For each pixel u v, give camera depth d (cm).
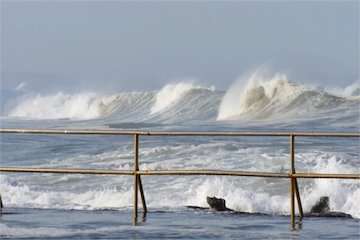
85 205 5453
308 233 4147
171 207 5266
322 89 15875
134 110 19525
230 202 5338
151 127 14238
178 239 3931
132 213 4934
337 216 4819
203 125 14325
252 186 5872
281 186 5850
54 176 6569
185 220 4606
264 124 13875
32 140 9456
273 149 7675
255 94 16450
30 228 4247
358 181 5722
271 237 4003
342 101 15262
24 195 5856
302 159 6981
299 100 15625
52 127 15812
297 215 4903
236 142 8319
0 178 6494
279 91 16162
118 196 5747
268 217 4781
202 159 7100
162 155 7431
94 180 6350
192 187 5894
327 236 4050
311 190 5591
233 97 16812
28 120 19300
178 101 18400
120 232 4122
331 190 5509
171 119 17425
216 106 17300
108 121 17875
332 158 6862
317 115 14538
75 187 6162
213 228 4294
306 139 8675
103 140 9262
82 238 3941
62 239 3912
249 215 4875
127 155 7612
